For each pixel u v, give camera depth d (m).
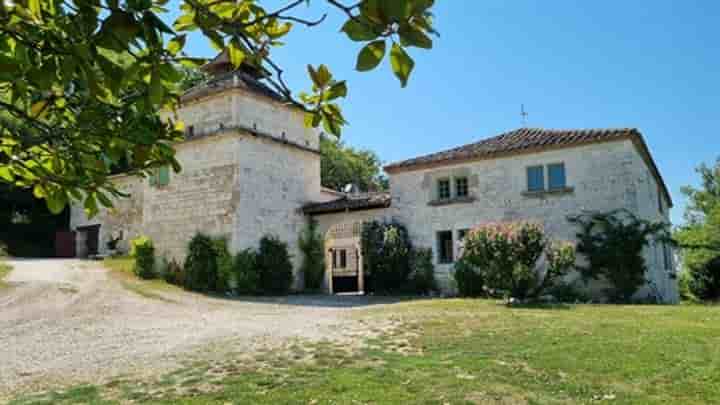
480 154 18.08
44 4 1.41
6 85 1.71
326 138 45.47
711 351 7.04
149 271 20.16
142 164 2.15
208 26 1.51
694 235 26.81
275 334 9.63
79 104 1.97
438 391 5.51
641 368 6.22
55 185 2.17
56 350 8.75
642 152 17.41
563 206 16.59
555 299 15.85
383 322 10.65
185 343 9.03
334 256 26.52
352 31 1.26
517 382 5.79
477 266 14.39
